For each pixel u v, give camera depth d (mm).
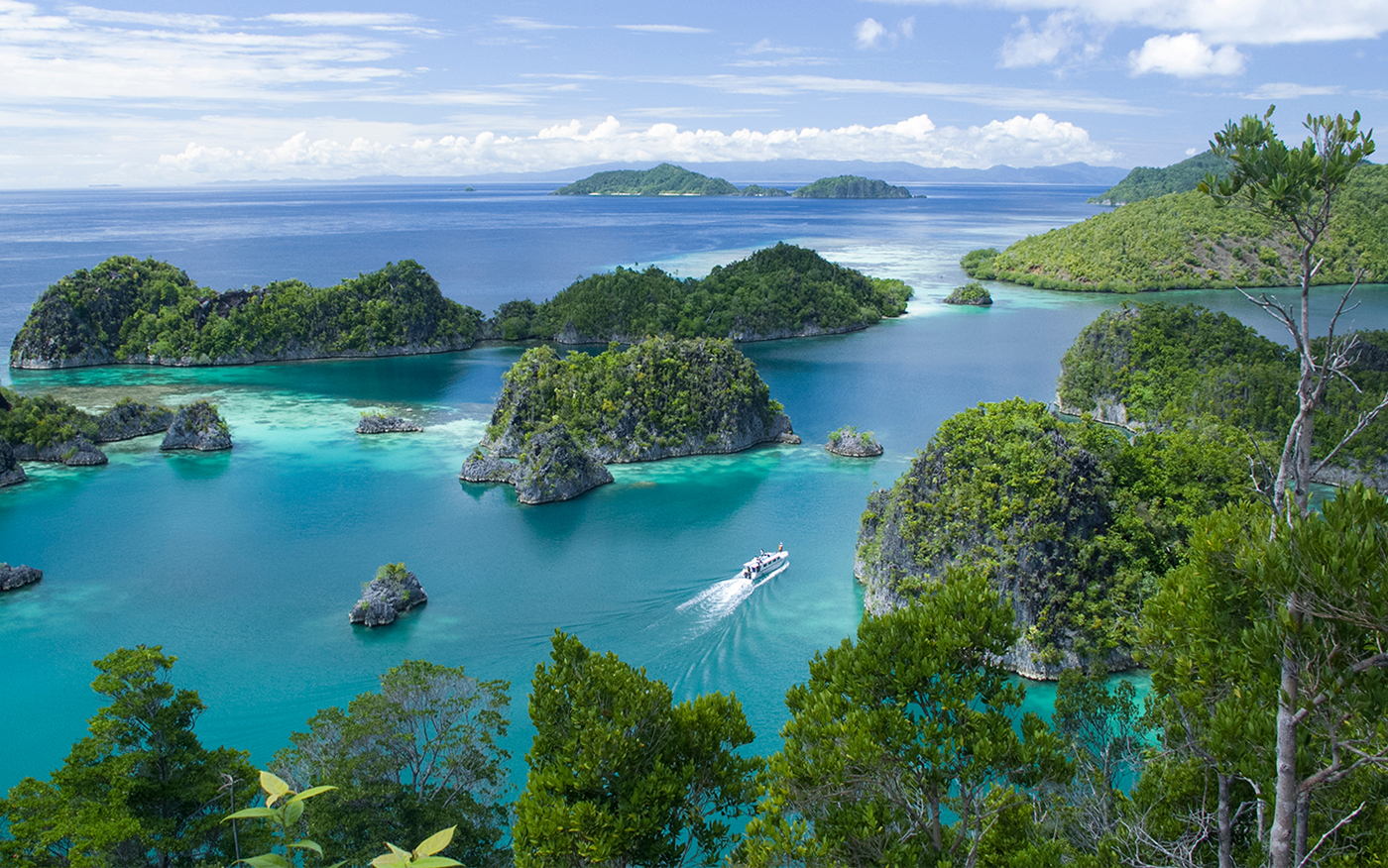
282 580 88250
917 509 78375
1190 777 32031
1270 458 85062
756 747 60312
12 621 79500
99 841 35906
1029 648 69312
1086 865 30031
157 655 42844
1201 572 30656
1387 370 128750
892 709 33000
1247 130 22281
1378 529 19922
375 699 45094
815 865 31328
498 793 47875
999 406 82688
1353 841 27922
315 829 40219
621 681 36281
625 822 33406
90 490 114938
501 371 195125
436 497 112688
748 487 116812
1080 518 72562
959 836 32875
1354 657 20969
